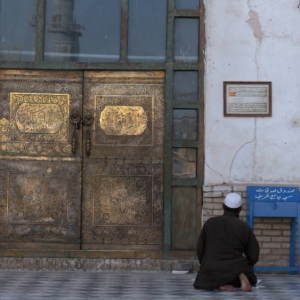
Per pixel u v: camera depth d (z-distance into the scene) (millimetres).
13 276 8766
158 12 9391
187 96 9281
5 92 9383
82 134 9375
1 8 9398
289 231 9195
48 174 9367
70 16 9406
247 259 8008
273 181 9211
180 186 9258
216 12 9297
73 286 8086
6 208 9344
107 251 9242
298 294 7707
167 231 9219
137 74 9383
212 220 7980
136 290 7859
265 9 9273
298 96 9242
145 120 9375
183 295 7570
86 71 9391
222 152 9227
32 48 9383
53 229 9352
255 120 9227
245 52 9250
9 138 9375
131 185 9375
